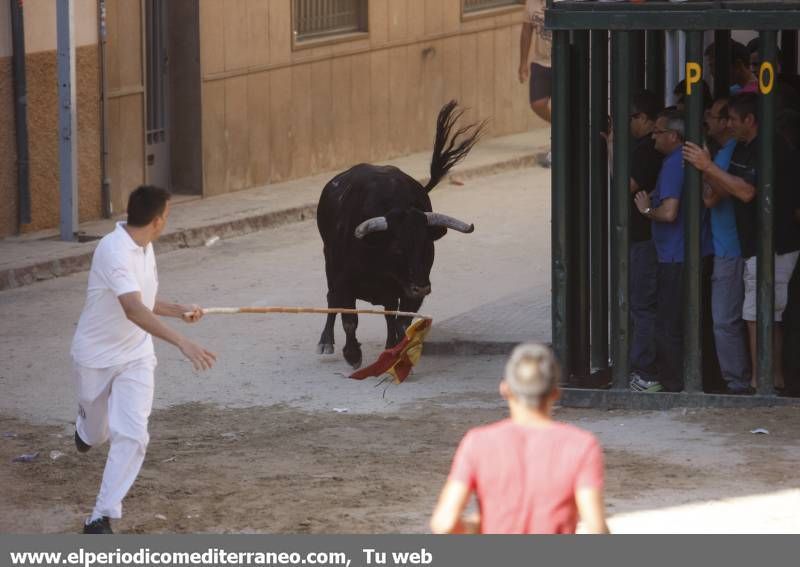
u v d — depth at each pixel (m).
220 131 47.16
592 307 28.61
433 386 29.17
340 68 51.53
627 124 25.89
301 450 24.67
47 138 41.75
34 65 40.97
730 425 25.28
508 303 35.38
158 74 46.03
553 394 13.89
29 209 41.28
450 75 56.72
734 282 26.50
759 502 21.06
